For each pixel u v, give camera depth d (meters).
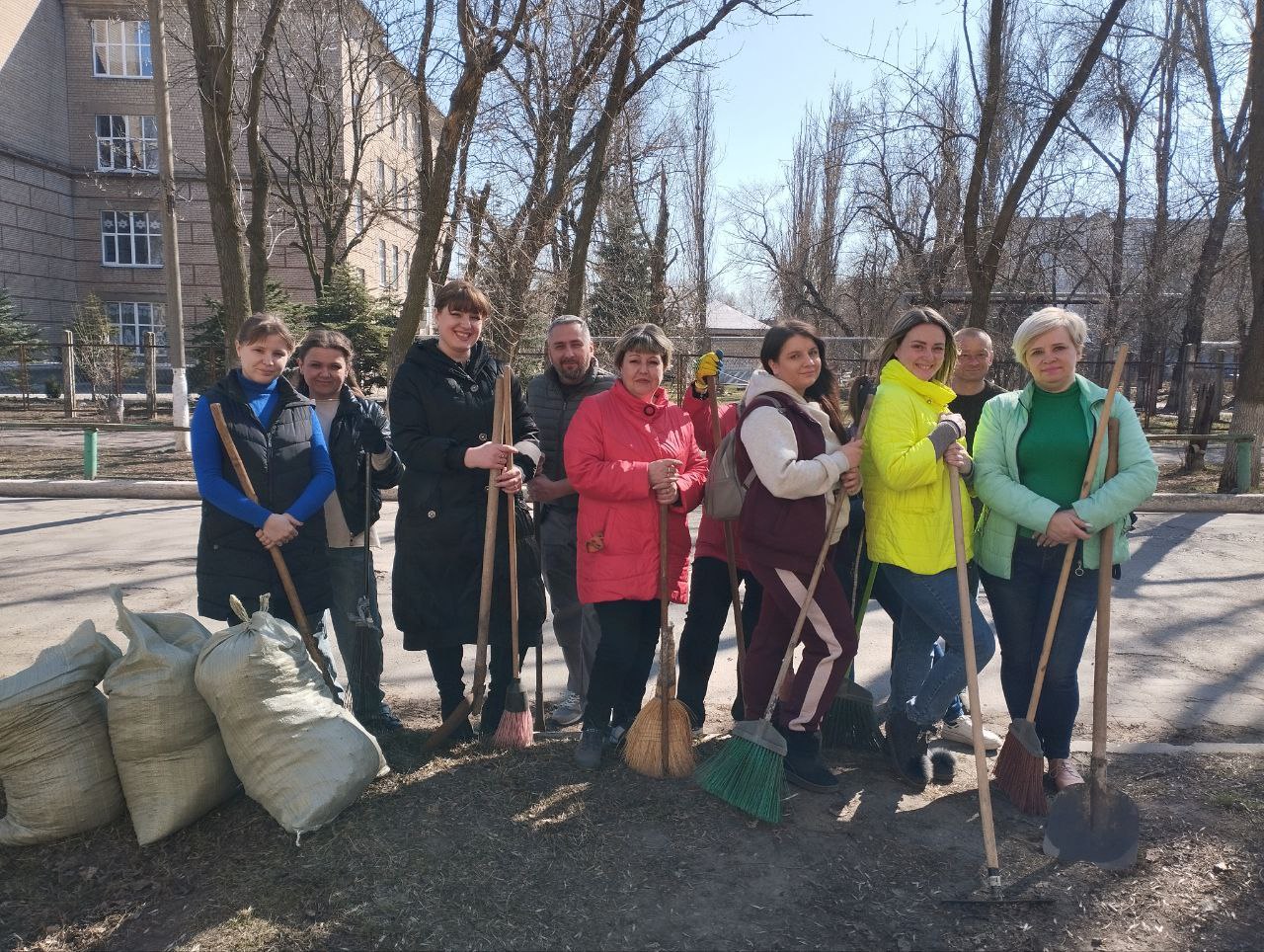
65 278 28.30
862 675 4.98
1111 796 2.99
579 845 2.96
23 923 2.63
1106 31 11.21
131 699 2.90
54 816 2.93
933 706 3.40
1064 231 21.11
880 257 25.27
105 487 10.62
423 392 3.49
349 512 3.76
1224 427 19.02
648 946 2.52
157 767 2.96
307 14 19.11
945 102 16.59
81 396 23.48
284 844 2.92
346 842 2.92
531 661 5.20
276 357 3.36
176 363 13.50
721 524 3.75
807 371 3.29
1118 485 3.11
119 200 28.20
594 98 11.58
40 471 11.74
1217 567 7.43
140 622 3.05
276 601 3.43
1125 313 22.62
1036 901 2.74
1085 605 3.30
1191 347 18.95
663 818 3.14
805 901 2.73
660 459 3.56
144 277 28.42
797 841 3.04
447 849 2.90
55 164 27.61
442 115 13.86
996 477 3.28
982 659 3.32
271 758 2.97
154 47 13.20
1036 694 3.27
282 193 21.42
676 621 6.01
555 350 4.14
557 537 4.14
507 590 3.65
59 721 2.94
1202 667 5.04
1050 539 3.19
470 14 9.82
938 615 3.32
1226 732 4.14
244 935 2.52
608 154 14.55
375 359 19.12
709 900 2.72
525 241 12.21
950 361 3.39
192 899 2.71
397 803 3.17
